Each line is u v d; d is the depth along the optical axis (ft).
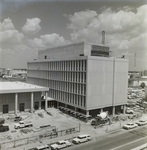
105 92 219.41
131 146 138.31
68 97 237.25
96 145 138.92
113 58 225.97
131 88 511.81
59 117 219.20
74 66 226.38
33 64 348.59
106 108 229.86
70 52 253.03
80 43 229.25
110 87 224.74
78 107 216.13
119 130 178.29
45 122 196.75
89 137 151.12
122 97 238.68
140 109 280.10
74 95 224.74
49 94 284.41
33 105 240.73
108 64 220.43
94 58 205.77
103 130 177.17
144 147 136.26
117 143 144.05
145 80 556.92
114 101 229.04
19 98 228.22
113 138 155.53
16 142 139.23
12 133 158.71
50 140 145.69
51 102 268.62
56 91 265.34
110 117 223.92
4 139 144.25
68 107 244.22
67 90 239.09
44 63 304.50
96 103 210.79
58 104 262.47
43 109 247.09
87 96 201.87
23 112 229.04
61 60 253.44
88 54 225.76
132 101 344.49
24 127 174.81
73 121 204.64
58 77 261.65
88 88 202.18
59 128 177.68
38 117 215.51
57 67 264.93
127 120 216.74
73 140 143.43
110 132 171.63
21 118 199.00
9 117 202.49
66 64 242.99
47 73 294.25
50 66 285.23
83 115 206.90
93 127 185.37
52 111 239.71
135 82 570.46
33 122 195.11
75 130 173.27
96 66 208.33
